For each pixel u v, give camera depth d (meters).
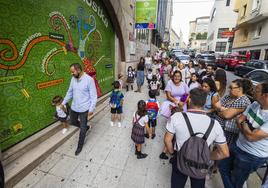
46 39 3.46
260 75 6.57
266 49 15.37
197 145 1.51
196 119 1.60
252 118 1.80
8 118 2.78
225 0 33.28
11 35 2.72
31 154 2.92
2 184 1.94
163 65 8.98
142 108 3.01
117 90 4.43
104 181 2.64
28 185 2.48
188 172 1.55
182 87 3.63
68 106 3.95
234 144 2.17
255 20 16.61
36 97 3.31
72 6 4.27
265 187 2.12
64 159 3.09
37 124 3.39
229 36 25.19
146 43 16.64
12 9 2.71
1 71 2.61
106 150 3.43
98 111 5.35
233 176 2.12
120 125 4.48
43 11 3.32
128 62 9.62
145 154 3.26
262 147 1.81
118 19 7.07
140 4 9.88
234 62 15.91
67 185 2.53
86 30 5.08
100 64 6.30
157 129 4.53
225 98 2.59
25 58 3.01
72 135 3.89
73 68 2.99
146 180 2.70
